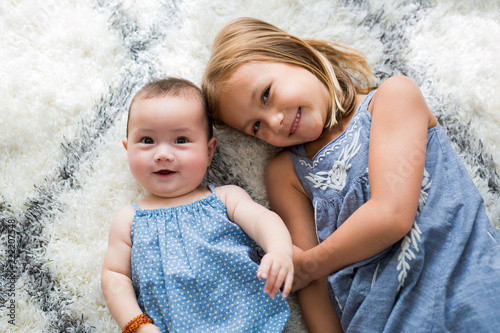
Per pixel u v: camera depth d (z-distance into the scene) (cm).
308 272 94
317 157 100
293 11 117
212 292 88
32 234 103
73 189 106
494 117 110
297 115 96
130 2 116
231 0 116
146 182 96
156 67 113
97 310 99
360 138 95
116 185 107
